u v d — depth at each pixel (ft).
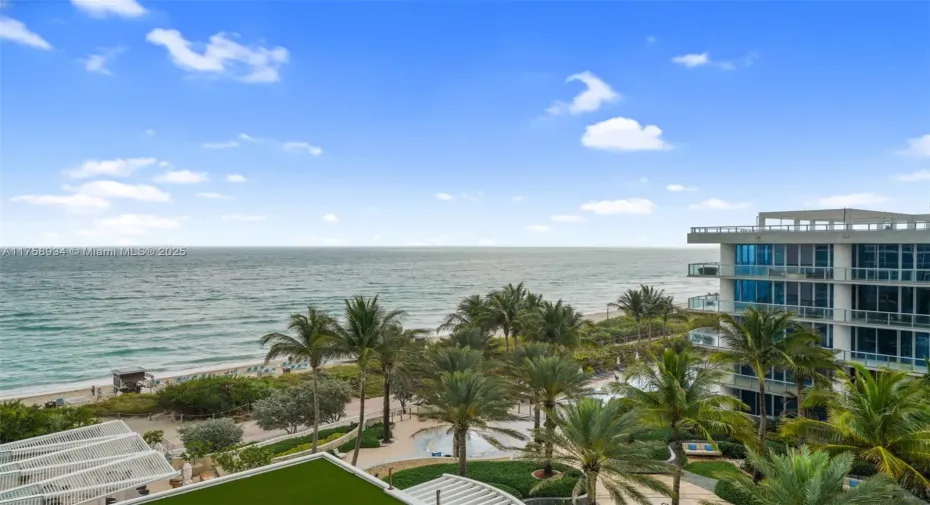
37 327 360.28
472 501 85.15
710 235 136.67
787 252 127.44
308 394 146.10
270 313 433.07
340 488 69.62
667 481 101.30
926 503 61.98
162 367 264.93
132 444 95.76
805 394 106.22
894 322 110.63
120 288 597.93
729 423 81.87
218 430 131.03
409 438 136.26
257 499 66.33
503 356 142.61
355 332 118.93
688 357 86.02
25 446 95.96
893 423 68.90
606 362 205.98
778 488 53.67
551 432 85.20
